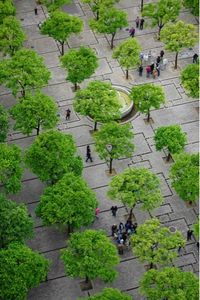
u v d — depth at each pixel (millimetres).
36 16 117500
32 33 113812
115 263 71312
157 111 98625
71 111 98875
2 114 88500
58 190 76938
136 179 78938
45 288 76938
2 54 109188
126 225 81500
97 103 89688
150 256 73000
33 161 81500
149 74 104188
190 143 94062
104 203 86000
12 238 73938
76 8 118812
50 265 78938
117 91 101750
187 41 101500
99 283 77250
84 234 72750
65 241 81750
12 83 93250
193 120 97562
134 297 75938
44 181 84688
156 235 73875
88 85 95000
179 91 102000
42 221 79500
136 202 79938
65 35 102625
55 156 80500
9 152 81562
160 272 69500
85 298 70500
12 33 101812
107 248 71562
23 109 87562
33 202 86562
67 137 85438
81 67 95875
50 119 88375
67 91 102312
